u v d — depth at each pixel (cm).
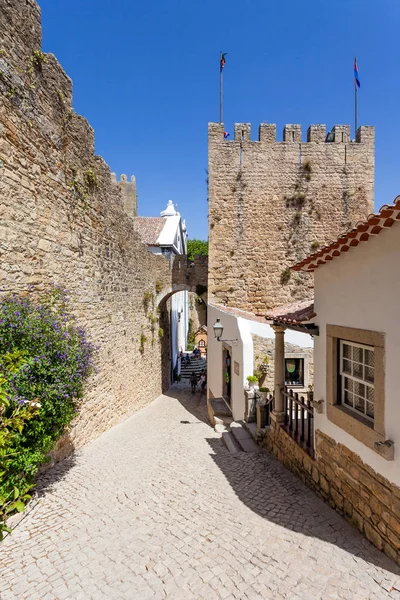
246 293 1642
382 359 391
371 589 328
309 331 576
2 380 371
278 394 738
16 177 555
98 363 940
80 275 825
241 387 998
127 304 1278
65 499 515
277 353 739
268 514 483
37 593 318
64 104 731
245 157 1630
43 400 462
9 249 538
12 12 536
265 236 1638
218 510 495
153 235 2556
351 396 485
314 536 422
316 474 554
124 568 356
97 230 940
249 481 610
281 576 346
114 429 1047
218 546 399
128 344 1291
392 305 377
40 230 635
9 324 466
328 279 529
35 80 612
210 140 1631
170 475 638
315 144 1625
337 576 346
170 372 2516
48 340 508
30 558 368
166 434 1009
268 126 1628
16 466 441
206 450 816
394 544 365
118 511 484
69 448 737
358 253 446
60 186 718
